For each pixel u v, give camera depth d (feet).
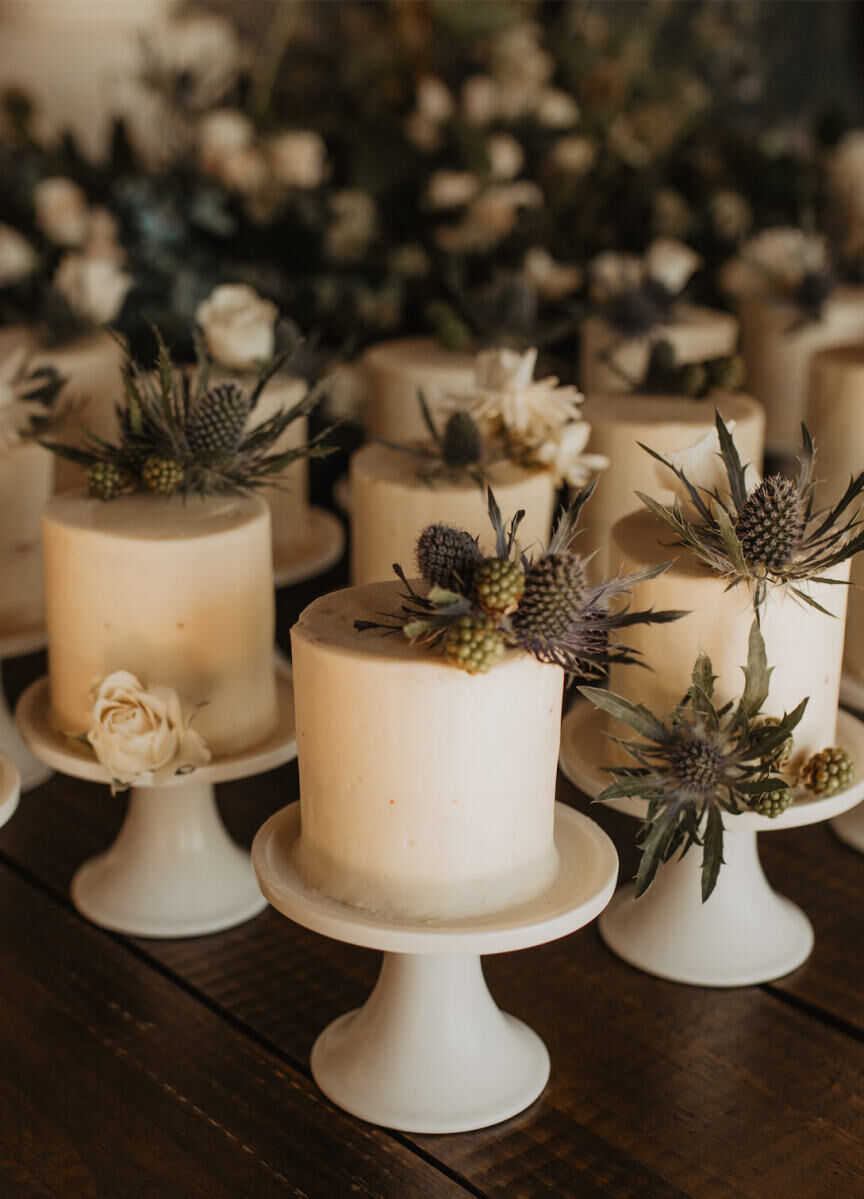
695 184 5.81
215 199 5.11
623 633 3.13
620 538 3.17
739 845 3.33
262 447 3.39
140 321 4.85
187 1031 3.18
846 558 2.99
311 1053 3.12
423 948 2.75
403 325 5.38
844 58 7.41
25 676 4.22
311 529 4.21
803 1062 3.12
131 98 6.54
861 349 3.86
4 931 3.43
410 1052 3.03
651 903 3.37
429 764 2.75
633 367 4.65
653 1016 3.22
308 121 5.57
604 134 5.73
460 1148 2.96
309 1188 2.89
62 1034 3.18
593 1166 2.93
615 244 5.61
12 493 3.64
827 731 3.15
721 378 3.94
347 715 2.76
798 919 3.40
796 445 4.80
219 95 5.75
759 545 2.99
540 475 3.56
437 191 5.21
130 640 3.21
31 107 5.55
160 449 3.32
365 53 5.79
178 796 3.48
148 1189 2.89
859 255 5.27
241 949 3.39
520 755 2.79
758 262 4.91
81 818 3.76
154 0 6.70
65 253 4.96
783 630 3.04
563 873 2.92
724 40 6.50
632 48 6.04
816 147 5.91
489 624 2.72
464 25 5.69
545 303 5.09
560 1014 3.22
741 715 2.96
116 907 3.44
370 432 4.33
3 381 3.65
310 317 5.16
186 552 3.16
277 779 3.87
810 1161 2.93
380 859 2.81
